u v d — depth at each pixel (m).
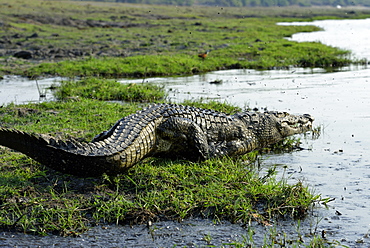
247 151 12.40
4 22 56.31
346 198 9.74
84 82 22.78
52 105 17.44
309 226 8.59
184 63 30.31
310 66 31.58
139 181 9.93
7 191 9.29
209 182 9.90
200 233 8.31
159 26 64.69
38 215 8.70
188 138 11.09
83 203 9.05
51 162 9.39
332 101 19.61
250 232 8.24
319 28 67.56
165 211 8.91
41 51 36.25
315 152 12.80
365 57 34.28
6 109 16.75
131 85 21.70
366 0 179.88
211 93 21.70
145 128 10.39
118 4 118.50
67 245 7.93
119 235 8.24
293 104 19.11
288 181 10.60
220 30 58.78
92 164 9.36
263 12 122.81
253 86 23.78
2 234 8.25
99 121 15.12
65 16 70.69
